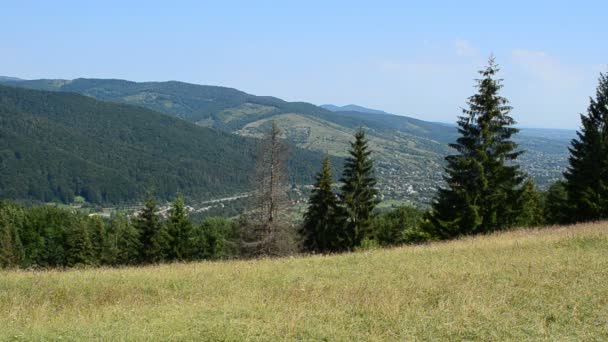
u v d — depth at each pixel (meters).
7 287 13.73
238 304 10.78
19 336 8.43
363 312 10.07
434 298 11.10
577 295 10.73
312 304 10.77
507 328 8.90
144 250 52.22
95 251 59.53
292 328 8.88
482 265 14.77
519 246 18.22
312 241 44.25
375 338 8.44
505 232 25.47
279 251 35.47
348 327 9.15
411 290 11.88
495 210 30.73
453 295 11.17
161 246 51.72
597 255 15.53
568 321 9.29
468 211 30.39
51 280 14.77
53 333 8.70
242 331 8.77
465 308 9.95
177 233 52.16
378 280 13.34
